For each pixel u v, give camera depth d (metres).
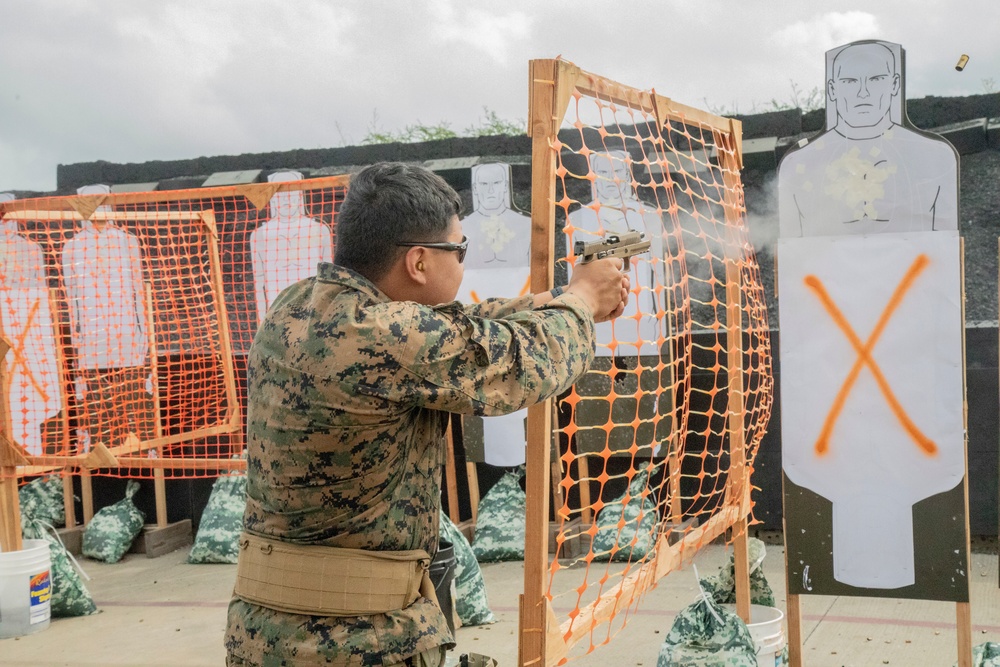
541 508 1.84
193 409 5.83
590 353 1.64
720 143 3.06
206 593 4.95
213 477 5.93
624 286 1.79
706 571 4.80
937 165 2.74
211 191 4.88
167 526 6.06
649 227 5.21
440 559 2.94
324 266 1.60
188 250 6.38
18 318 5.63
